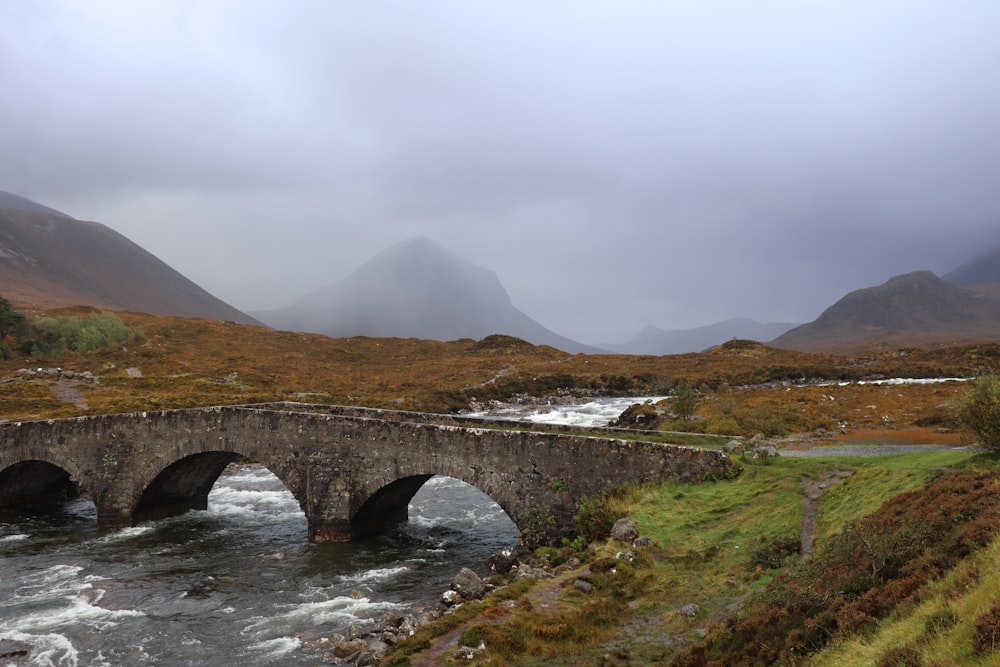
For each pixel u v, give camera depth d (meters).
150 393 82.38
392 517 39.19
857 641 11.70
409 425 34.22
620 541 24.83
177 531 39.88
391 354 147.38
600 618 18.97
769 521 23.58
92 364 100.88
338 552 34.22
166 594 28.95
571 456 30.47
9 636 24.67
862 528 17.03
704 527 24.84
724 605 18.53
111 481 41.78
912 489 19.53
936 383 70.62
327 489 36.09
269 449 38.12
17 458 44.34
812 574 16.20
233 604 27.42
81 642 24.03
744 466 29.12
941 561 12.85
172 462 40.81
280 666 21.20
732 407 60.59
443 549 34.53
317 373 115.25
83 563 33.97
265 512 44.47
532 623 18.97
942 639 9.82
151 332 133.75
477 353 154.12
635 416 62.69
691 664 15.22
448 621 20.08
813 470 27.31
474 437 32.44
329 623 24.81
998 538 12.04
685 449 29.12
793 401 63.22
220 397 79.69
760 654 13.80
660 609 19.27
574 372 122.12
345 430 36.03
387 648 20.30
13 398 72.50
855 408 57.50
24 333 111.56
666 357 143.50
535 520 30.61
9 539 38.75
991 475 16.52
